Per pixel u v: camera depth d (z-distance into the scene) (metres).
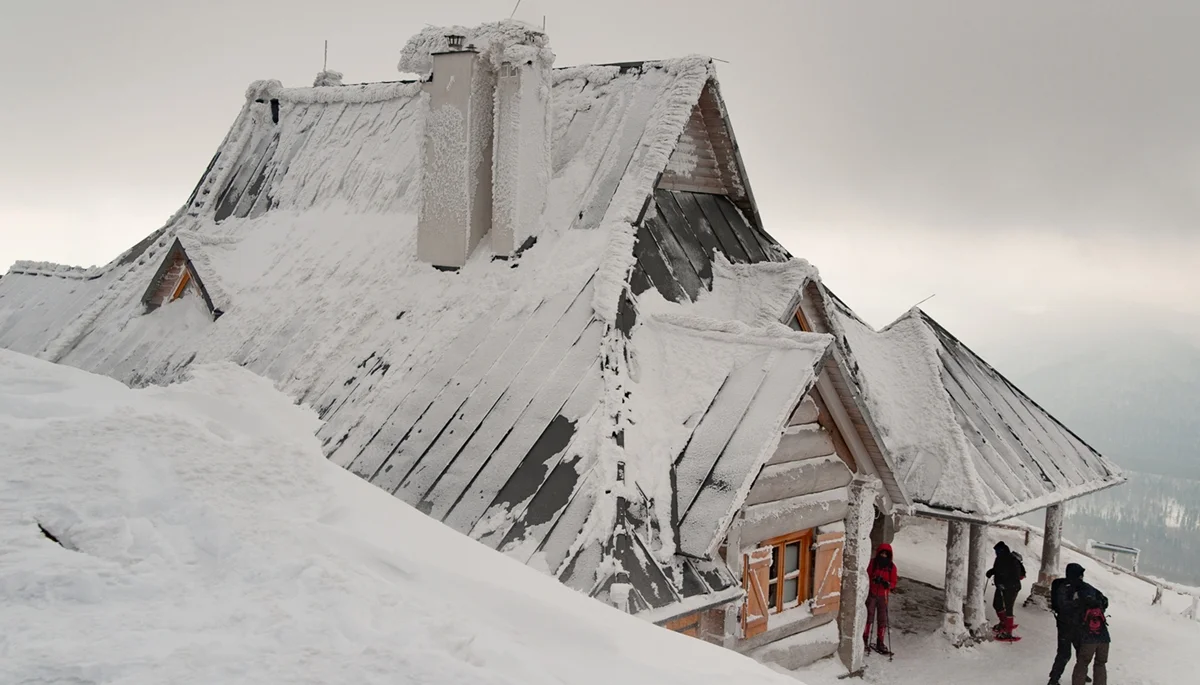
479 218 12.49
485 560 5.47
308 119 17.95
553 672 4.14
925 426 13.77
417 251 13.04
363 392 11.46
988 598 16.44
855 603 12.13
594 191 12.09
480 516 8.99
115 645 3.44
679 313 10.88
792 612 11.72
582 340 10.27
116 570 4.00
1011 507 13.06
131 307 16.48
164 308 15.88
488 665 3.95
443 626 4.06
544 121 12.31
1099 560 20.97
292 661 3.54
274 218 16.47
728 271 12.07
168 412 5.66
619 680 4.30
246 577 4.19
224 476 5.06
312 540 4.68
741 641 10.81
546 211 12.23
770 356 9.79
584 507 8.59
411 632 3.94
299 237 15.45
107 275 18.36
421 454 10.09
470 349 11.06
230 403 6.35
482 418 10.06
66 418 5.14
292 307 13.84
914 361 14.62
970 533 14.23
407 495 9.67
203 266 15.13
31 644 3.36
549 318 10.80
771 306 11.29
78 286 18.86
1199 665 13.83
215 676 3.36
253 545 4.44
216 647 3.53
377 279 13.25
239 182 18.09
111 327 16.31
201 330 14.89
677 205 12.60
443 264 12.62
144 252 17.89
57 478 4.57
